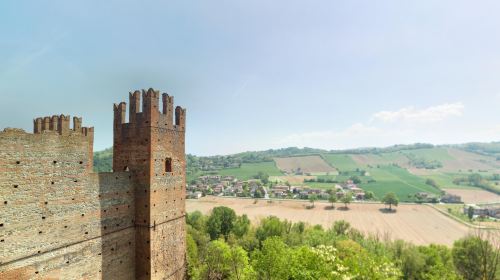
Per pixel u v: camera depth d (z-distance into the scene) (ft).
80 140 100.99
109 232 110.63
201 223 378.94
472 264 237.45
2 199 78.84
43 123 124.88
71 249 96.89
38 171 87.66
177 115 141.79
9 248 80.23
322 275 120.67
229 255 205.05
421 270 240.73
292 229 375.66
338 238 318.86
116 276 113.09
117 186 114.11
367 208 644.69
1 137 78.74
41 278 87.92
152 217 121.08
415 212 613.52
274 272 150.82
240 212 591.78
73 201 97.86
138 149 122.31
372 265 115.03
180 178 142.00
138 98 123.44
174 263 135.95
